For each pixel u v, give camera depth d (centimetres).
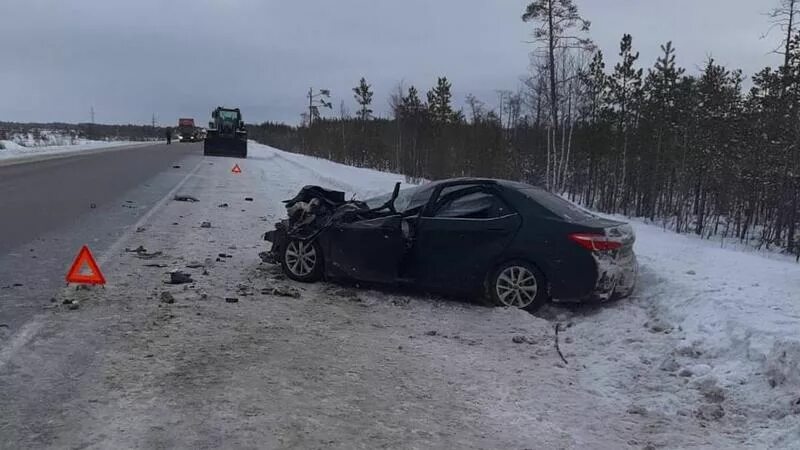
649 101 2327
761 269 787
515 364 512
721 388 452
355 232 716
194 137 9025
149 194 1658
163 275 737
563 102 2503
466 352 536
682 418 418
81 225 1087
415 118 3500
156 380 434
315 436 368
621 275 653
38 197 1464
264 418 387
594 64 2594
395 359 510
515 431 391
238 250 923
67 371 439
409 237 696
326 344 536
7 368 439
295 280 749
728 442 385
